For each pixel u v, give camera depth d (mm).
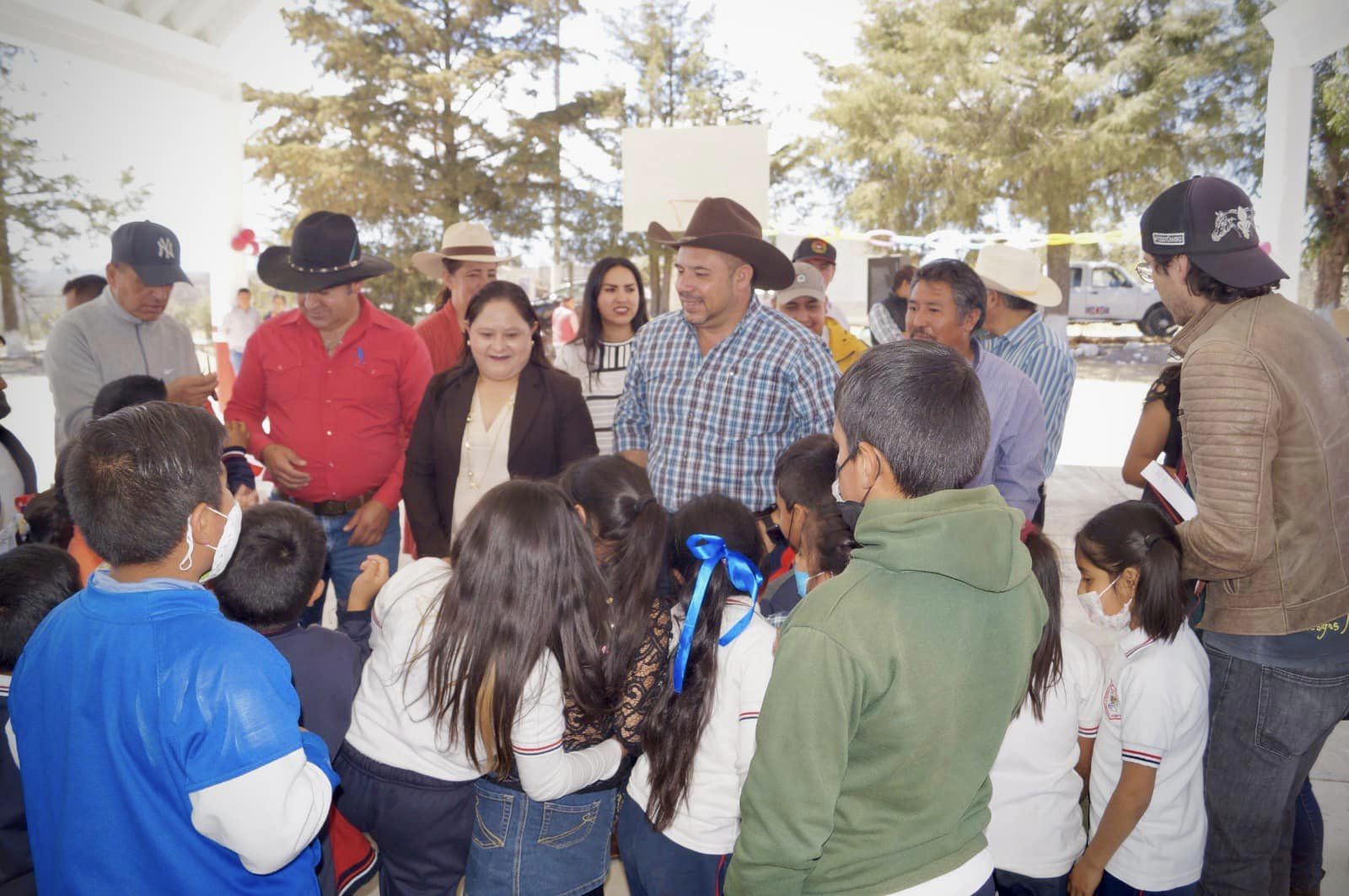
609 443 4152
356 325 3492
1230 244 1918
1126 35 13906
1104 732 2020
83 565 2340
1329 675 1950
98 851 1274
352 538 3484
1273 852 2105
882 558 1204
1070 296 14242
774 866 1192
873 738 1194
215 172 7859
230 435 3357
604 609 1873
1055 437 3252
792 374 2771
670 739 1802
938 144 14047
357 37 13617
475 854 1963
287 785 1274
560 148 14172
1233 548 1846
